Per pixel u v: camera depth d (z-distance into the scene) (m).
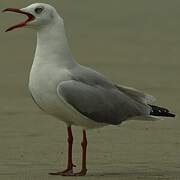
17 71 25.70
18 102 20.80
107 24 37.19
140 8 41.94
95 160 14.57
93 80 13.71
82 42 32.28
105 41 32.62
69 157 13.63
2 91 22.38
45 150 15.40
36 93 13.51
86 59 28.31
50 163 14.30
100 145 15.80
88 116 13.60
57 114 13.62
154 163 14.24
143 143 15.95
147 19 38.78
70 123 13.83
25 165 14.11
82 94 13.43
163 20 38.62
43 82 13.39
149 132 17.05
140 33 34.97
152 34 34.75
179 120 18.42
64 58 13.58
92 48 30.84
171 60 28.31
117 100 13.82
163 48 31.11
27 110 19.77
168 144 15.87
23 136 16.72
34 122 18.25
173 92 22.22
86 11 40.59
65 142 16.16
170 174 13.34
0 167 13.91
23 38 32.88
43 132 17.16
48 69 13.41
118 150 15.34
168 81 24.00
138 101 14.14
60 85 13.29
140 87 22.98
